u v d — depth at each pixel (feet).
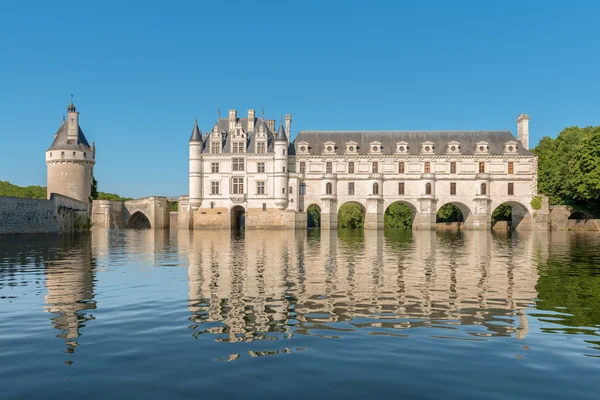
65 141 277.03
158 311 45.16
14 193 364.99
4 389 26.61
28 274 70.90
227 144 288.51
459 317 42.70
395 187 285.23
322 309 45.88
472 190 281.95
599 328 39.14
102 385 27.14
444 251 114.21
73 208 237.25
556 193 291.17
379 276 67.92
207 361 31.01
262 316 43.09
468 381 27.73
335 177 283.59
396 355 32.22
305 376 28.45
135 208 320.29
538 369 29.66
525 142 288.51
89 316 43.29
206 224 283.79
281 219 280.31
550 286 59.16
